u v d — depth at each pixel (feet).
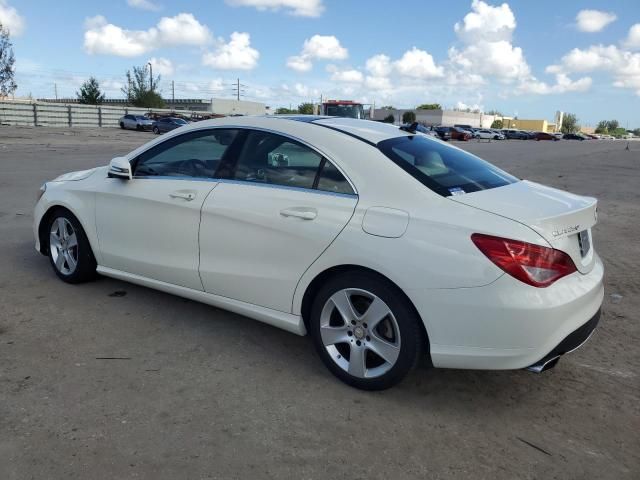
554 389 11.00
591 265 10.39
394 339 10.10
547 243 9.14
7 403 9.67
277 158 11.72
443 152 12.17
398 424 9.61
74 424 9.16
